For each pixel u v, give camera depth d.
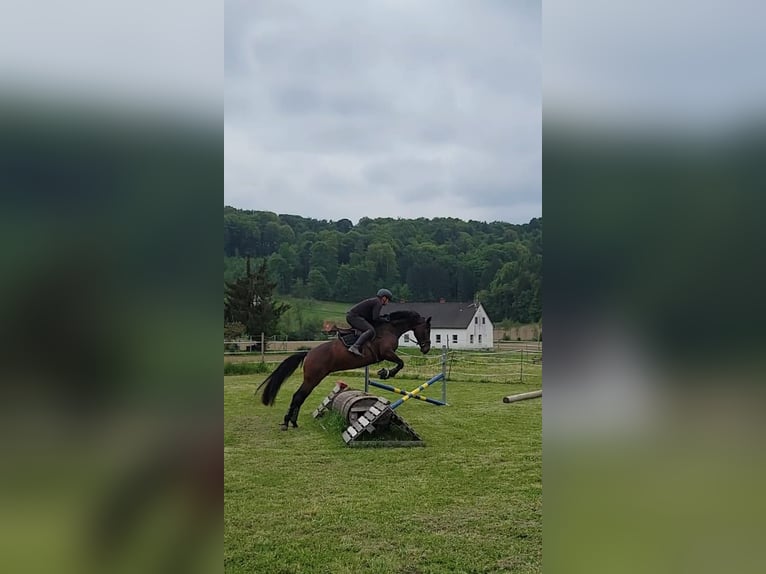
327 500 6.36
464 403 13.37
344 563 4.75
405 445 9.11
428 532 5.37
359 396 9.86
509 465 7.94
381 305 11.38
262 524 5.60
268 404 10.80
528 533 5.39
